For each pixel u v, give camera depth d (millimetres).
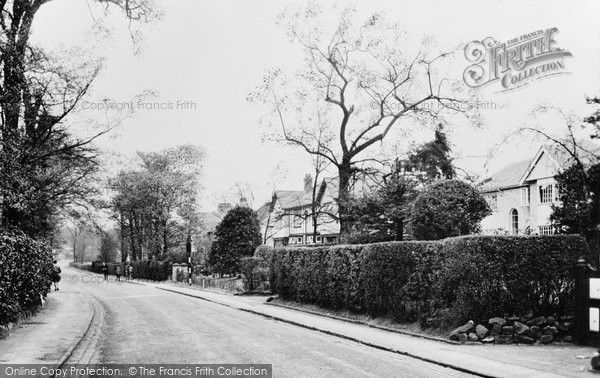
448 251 14938
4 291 14930
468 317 14273
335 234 60000
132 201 61031
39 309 22734
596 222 17344
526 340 13602
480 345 13578
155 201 60531
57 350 13023
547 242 14469
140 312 23797
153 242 64188
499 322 13914
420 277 16078
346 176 34938
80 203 26219
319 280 22969
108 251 88688
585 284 13141
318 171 38781
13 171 19234
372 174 33688
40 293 22203
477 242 14219
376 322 18109
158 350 13383
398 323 17125
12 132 19453
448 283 14859
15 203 19672
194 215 61125
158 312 23719
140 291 40375
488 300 14125
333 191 57031
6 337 15125
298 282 25297
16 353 12609
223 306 27141
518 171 47438
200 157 62188
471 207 20156
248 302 28906
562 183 18672
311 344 14477
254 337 15727
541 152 41031
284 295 27359
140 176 60625
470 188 20375
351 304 20266
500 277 14172
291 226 69062
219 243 42969
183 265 54469
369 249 18750
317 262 23281
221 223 43344
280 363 11586
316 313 22391
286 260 26859
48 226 26609
